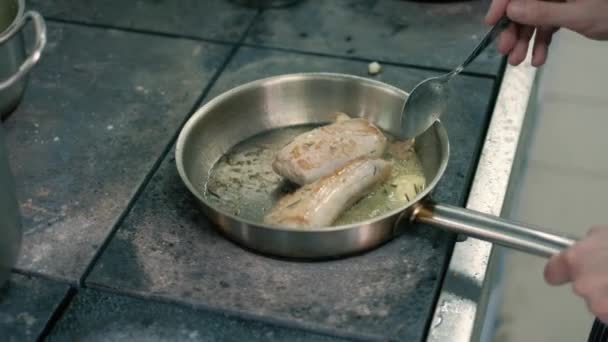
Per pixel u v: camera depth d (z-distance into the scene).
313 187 0.87
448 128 1.00
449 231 0.85
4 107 0.99
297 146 0.91
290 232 0.82
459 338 0.79
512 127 1.00
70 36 1.15
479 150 0.98
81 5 1.22
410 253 0.86
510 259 1.53
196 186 0.92
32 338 0.80
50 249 0.87
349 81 0.99
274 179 0.93
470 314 0.81
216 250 0.87
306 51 1.13
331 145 0.91
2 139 0.77
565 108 1.80
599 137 1.74
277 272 0.84
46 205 0.91
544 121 1.77
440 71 1.09
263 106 0.99
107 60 1.11
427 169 0.93
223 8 1.21
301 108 1.00
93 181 0.94
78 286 0.84
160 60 1.11
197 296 0.83
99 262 0.86
